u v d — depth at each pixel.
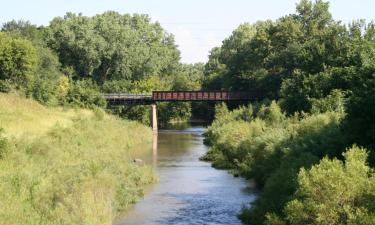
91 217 27.11
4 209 26.23
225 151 56.31
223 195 38.41
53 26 125.12
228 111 97.75
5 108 62.06
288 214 22.08
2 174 32.19
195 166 53.19
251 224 30.30
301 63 76.50
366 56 61.81
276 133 44.47
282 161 34.97
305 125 40.62
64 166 37.34
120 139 68.12
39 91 80.00
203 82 157.38
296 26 100.75
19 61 78.06
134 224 30.75
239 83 112.62
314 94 61.88
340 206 21.08
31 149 41.38
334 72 61.44
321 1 103.94
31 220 25.25
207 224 30.69
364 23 79.25
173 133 99.00
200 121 147.12
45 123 59.97
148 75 131.88
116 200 33.41
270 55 99.56
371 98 29.97
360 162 22.17
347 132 31.33
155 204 35.66
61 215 26.27
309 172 22.25
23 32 105.00
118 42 121.12
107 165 40.94
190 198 37.44
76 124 64.31
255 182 42.91
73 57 116.94
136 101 100.50
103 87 115.00
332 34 77.06
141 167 46.44
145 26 157.00
